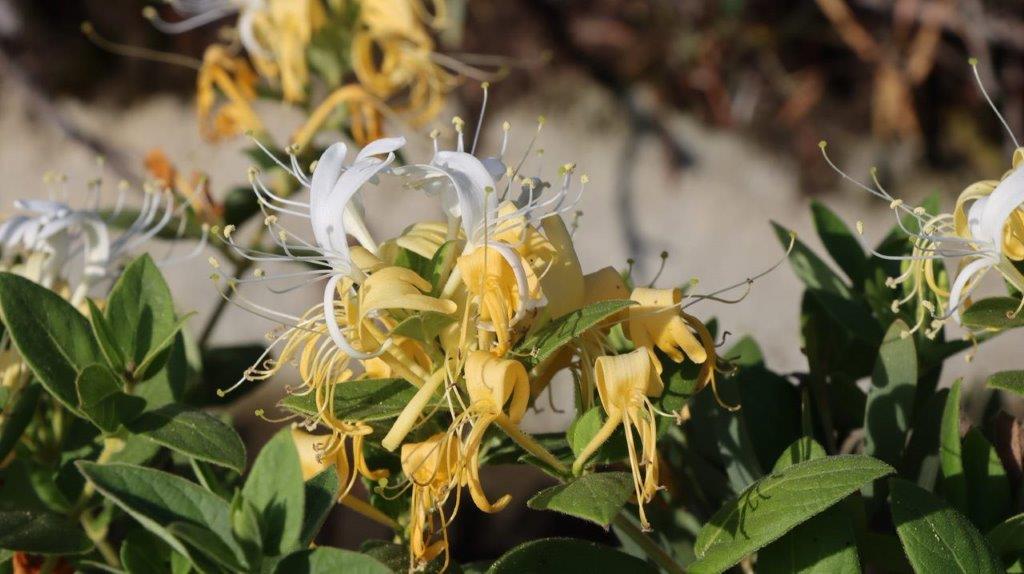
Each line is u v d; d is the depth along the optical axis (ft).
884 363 1.45
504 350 1.26
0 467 1.51
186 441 1.34
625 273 1.52
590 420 1.31
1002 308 1.30
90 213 1.61
